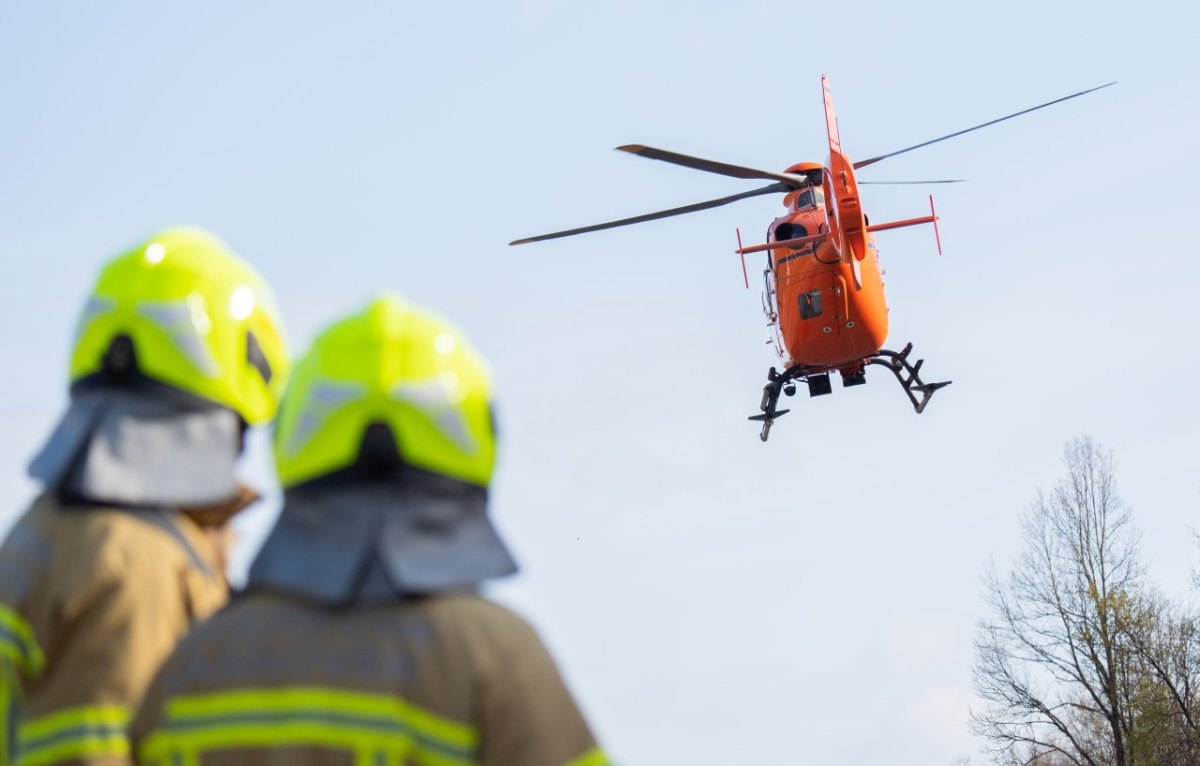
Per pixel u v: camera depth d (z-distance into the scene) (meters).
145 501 4.81
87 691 4.51
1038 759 64.38
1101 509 65.12
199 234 5.33
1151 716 61.34
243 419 5.24
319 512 3.90
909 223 33.47
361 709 3.67
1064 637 63.91
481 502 4.02
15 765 4.68
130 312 5.00
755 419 36.62
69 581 4.61
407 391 3.90
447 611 3.79
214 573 4.99
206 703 3.78
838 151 30.89
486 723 3.71
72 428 4.93
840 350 33.81
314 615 3.82
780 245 32.53
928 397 34.66
